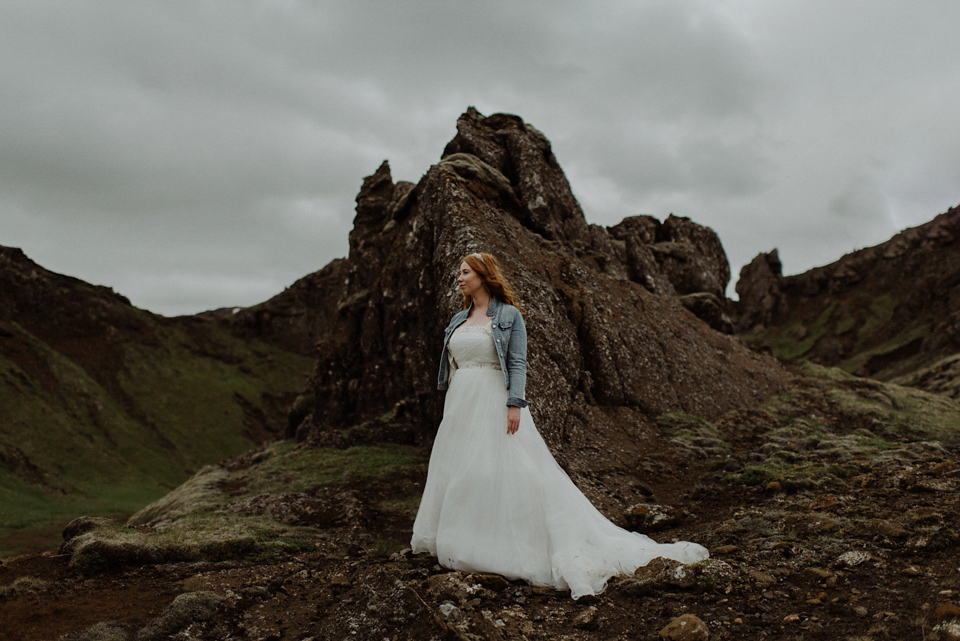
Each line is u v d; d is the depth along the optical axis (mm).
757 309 118812
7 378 53438
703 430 10031
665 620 3342
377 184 21031
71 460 45344
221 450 59906
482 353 4488
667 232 23859
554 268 11938
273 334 86125
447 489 4258
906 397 15406
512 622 3322
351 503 7699
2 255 70125
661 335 12797
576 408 9109
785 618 3215
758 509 5785
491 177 14164
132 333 73750
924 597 3279
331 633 3344
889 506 5250
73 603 3857
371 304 15914
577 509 4273
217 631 3455
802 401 13734
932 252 104250
